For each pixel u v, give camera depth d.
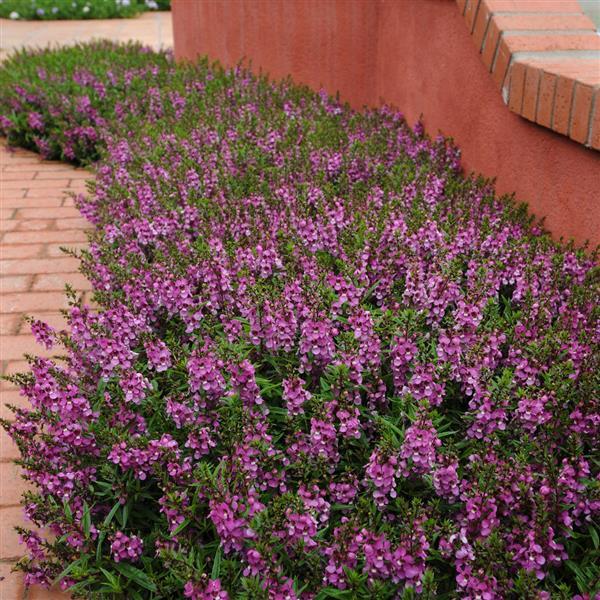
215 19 9.09
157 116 6.79
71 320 2.89
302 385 2.53
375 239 3.41
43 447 2.57
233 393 2.57
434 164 4.78
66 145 7.28
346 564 2.14
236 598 2.17
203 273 3.22
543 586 2.28
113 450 2.41
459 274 3.11
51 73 8.57
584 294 3.11
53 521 2.46
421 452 2.30
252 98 6.54
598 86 3.43
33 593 2.62
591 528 2.26
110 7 20.75
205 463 2.40
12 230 5.69
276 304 2.86
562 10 4.44
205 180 4.45
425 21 5.41
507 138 4.41
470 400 2.66
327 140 5.09
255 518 2.19
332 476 2.43
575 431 2.44
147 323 3.25
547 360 2.73
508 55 4.18
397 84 6.11
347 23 6.74
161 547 2.32
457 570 2.16
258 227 3.70
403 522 2.20
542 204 4.12
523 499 2.23
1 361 4.03
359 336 2.65
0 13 20.41
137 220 3.98
